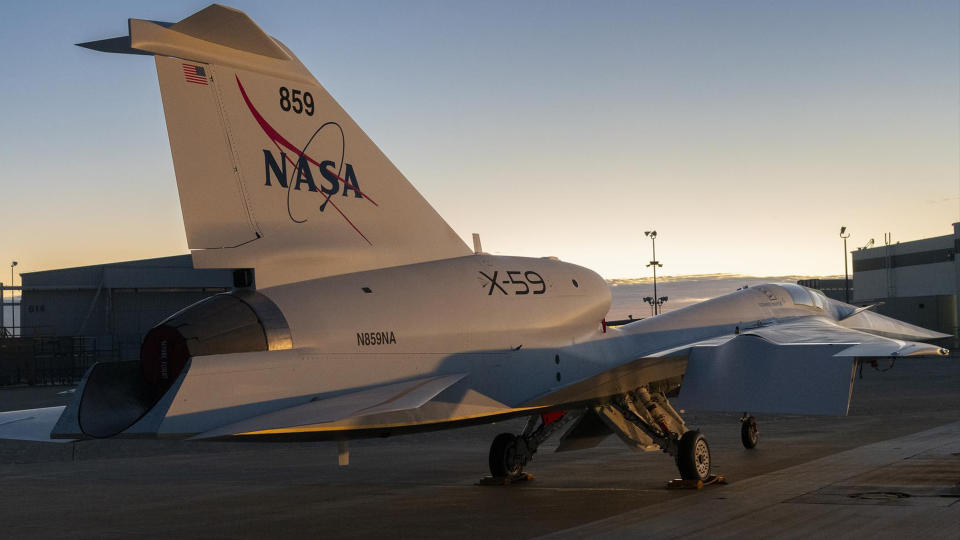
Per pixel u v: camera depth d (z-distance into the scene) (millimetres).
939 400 21719
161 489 10539
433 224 8195
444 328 7688
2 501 9688
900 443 13188
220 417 5855
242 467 12727
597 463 12086
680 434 9789
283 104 7102
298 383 6445
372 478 11156
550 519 7797
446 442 15781
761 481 9781
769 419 18141
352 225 7477
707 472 9688
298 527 7793
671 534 6898
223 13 6484
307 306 6820
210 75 6656
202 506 9133
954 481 9367
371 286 7359
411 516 8203
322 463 13000
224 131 6684
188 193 6438
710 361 8719
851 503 8102
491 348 8109
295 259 7008
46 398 30375
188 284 49375
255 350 6402
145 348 6422
